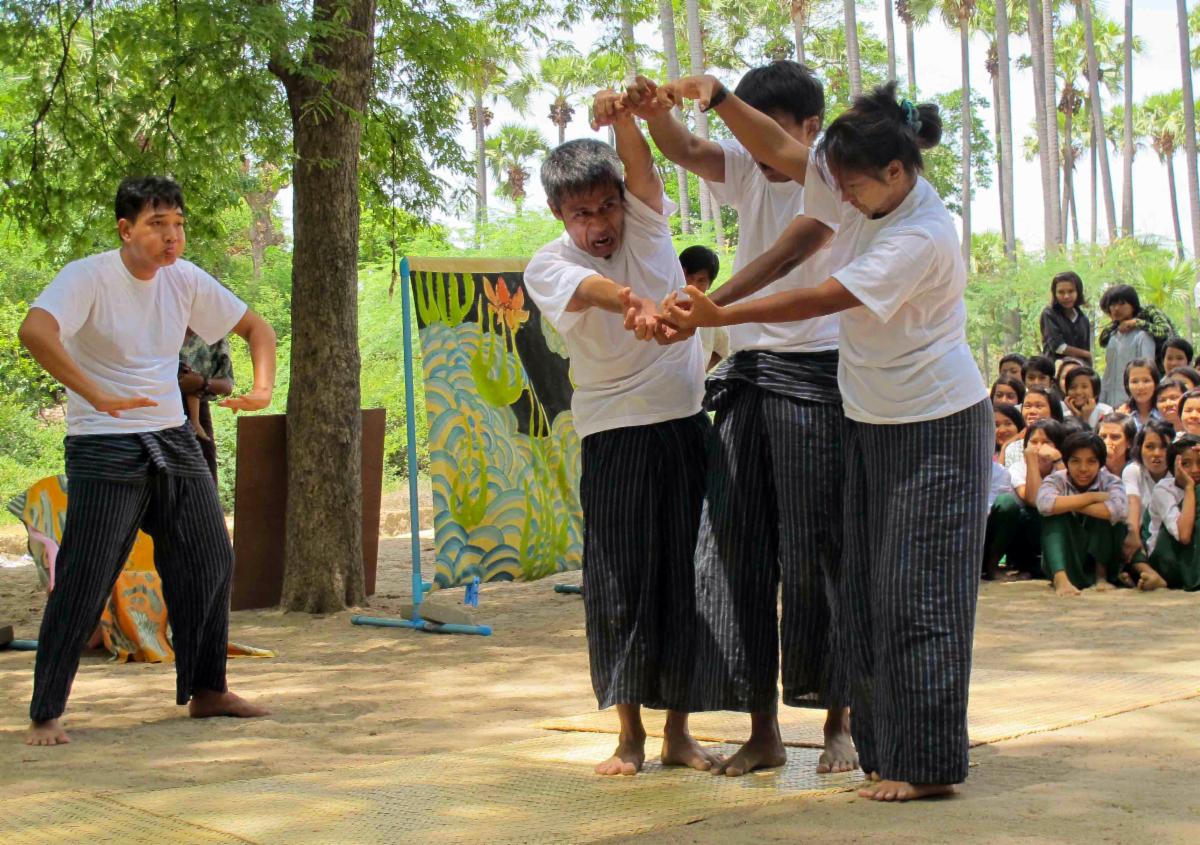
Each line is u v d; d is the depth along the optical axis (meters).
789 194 3.88
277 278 29.06
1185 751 3.82
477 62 11.31
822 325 3.80
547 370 7.84
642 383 3.88
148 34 7.96
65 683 4.75
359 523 8.31
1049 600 7.88
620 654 3.85
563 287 3.77
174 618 5.10
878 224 3.43
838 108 37.72
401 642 7.06
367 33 8.38
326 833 3.20
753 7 39.03
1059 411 9.06
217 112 8.07
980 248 44.56
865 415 3.45
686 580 3.89
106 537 4.80
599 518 3.90
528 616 8.04
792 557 3.74
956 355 3.39
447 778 3.79
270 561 8.45
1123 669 5.54
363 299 24.11
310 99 8.04
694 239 22.91
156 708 5.39
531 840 3.09
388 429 22.78
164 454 4.91
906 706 3.34
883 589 3.40
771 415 3.76
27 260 19.25
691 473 3.93
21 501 7.12
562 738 4.45
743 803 3.39
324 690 5.72
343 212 8.25
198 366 7.39
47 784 4.02
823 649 3.76
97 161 8.98
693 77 3.71
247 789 3.71
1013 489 8.76
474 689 5.69
